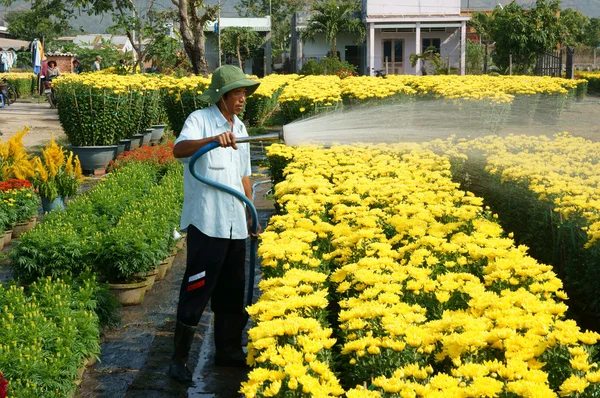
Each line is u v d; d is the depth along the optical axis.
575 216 5.74
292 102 13.05
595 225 5.16
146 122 16.12
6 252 8.40
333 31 41.44
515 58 32.41
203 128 4.70
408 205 5.73
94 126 13.80
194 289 4.72
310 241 4.91
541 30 31.58
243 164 4.97
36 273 6.33
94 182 12.89
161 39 22.70
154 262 6.65
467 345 3.11
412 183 6.72
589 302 5.36
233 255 4.90
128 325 5.96
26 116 24.66
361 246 4.86
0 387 3.72
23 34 59.47
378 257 4.70
